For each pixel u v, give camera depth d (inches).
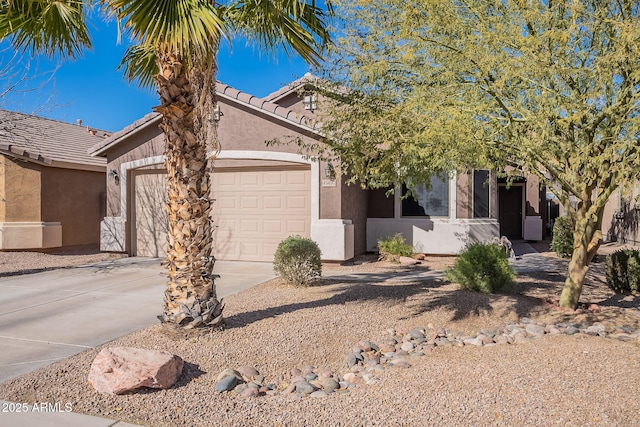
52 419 162.4
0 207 599.8
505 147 259.0
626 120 220.2
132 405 172.7
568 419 151.6
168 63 230.7
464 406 164.6
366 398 178.5
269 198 526.3
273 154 510.0
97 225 727.7
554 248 603.8
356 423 158.4
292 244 382.3
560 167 283.3
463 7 250.5
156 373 183.0
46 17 304.2
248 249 533.3
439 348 240.5
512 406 162.1
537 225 775.1
